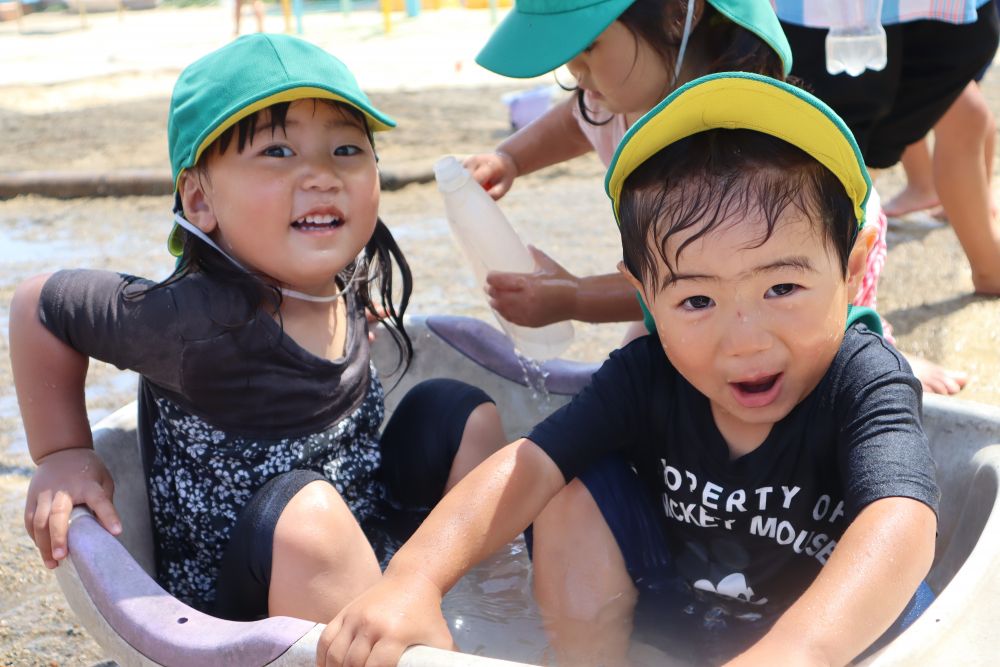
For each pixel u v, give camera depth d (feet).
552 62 5.20
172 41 33.81
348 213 4.77
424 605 3.58
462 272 10.57
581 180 14.76
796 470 4.15
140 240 12.29
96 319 4.52
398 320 5.65
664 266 3.84
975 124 8.61
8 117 20.03
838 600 3.36
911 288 9.57
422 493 5.32
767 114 3.72
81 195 14.62
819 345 3.84
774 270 3.70
